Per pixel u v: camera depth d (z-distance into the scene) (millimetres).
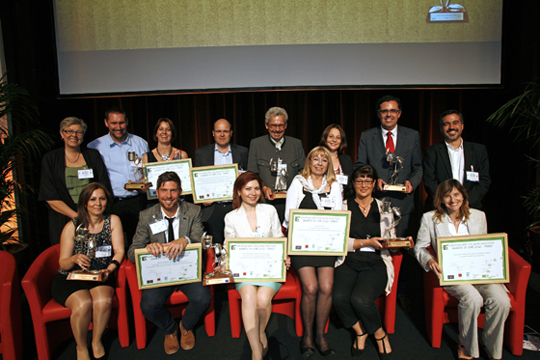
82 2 3605
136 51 3688
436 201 2363
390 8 3641
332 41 3689
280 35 3693
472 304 2051
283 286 2277
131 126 4176
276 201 3016
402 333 2434
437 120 4160
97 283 2213
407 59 3703
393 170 2967
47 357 2129
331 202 2404
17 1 3344
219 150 3191
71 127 2693
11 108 2961
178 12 3656
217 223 3043
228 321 2617
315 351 2246
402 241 2207
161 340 2404
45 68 3598
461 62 3693
